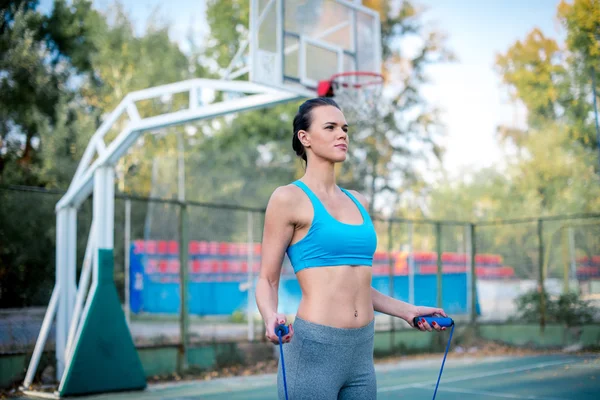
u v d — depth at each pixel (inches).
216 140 897.5
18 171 677.9
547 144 708.7
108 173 274.5
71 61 801.6
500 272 553.3
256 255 552.7
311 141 82.7
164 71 858.8
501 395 271.9
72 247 287.6
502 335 474.9
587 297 464.8
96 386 259.4
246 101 263.4
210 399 259.6
